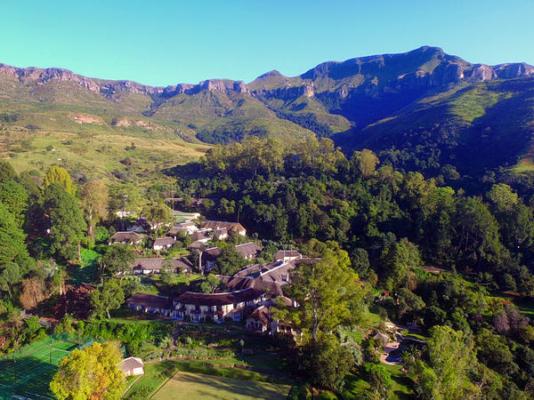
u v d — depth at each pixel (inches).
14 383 2556.6
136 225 5733.3
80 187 6254.9
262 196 6806.1
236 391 2480.3
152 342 3083.2
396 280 4367.6
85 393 2121.1
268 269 4313.5
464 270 5108.3
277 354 2962.6
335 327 3085.6
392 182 6569.9
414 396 2605.8
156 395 2402.8
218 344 3075.8
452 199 5802.2
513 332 3580.2
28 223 4805.6
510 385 2758.4
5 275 3624.5
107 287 3531.0
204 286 3823.8
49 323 3376.0
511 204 5708.7
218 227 5984.3
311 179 6865.2
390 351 3221.0
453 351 2559.1
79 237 4606.3
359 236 5625.0
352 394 2559.1
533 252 4975.4
